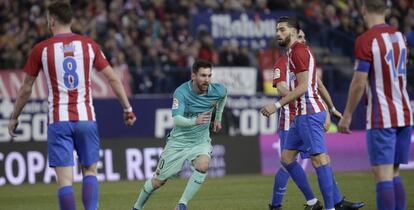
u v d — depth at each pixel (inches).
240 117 1776.6
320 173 834.2
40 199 1216.8
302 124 840.3
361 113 1808.6
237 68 1871.3
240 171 1668.3
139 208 897.5
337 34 2214.6
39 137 1646.2
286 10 2229.3
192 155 873.5
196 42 1975.9
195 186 863.7
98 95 1739.7
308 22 2213.3
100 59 729.6
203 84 866.8
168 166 873.5
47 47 713.6
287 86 864.3
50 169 1551.4
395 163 734.5
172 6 2137.1
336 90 1951.3
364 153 1770.4
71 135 716.7
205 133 885.8
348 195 1172.5
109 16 2017.7
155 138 1626.5
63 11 721.6
